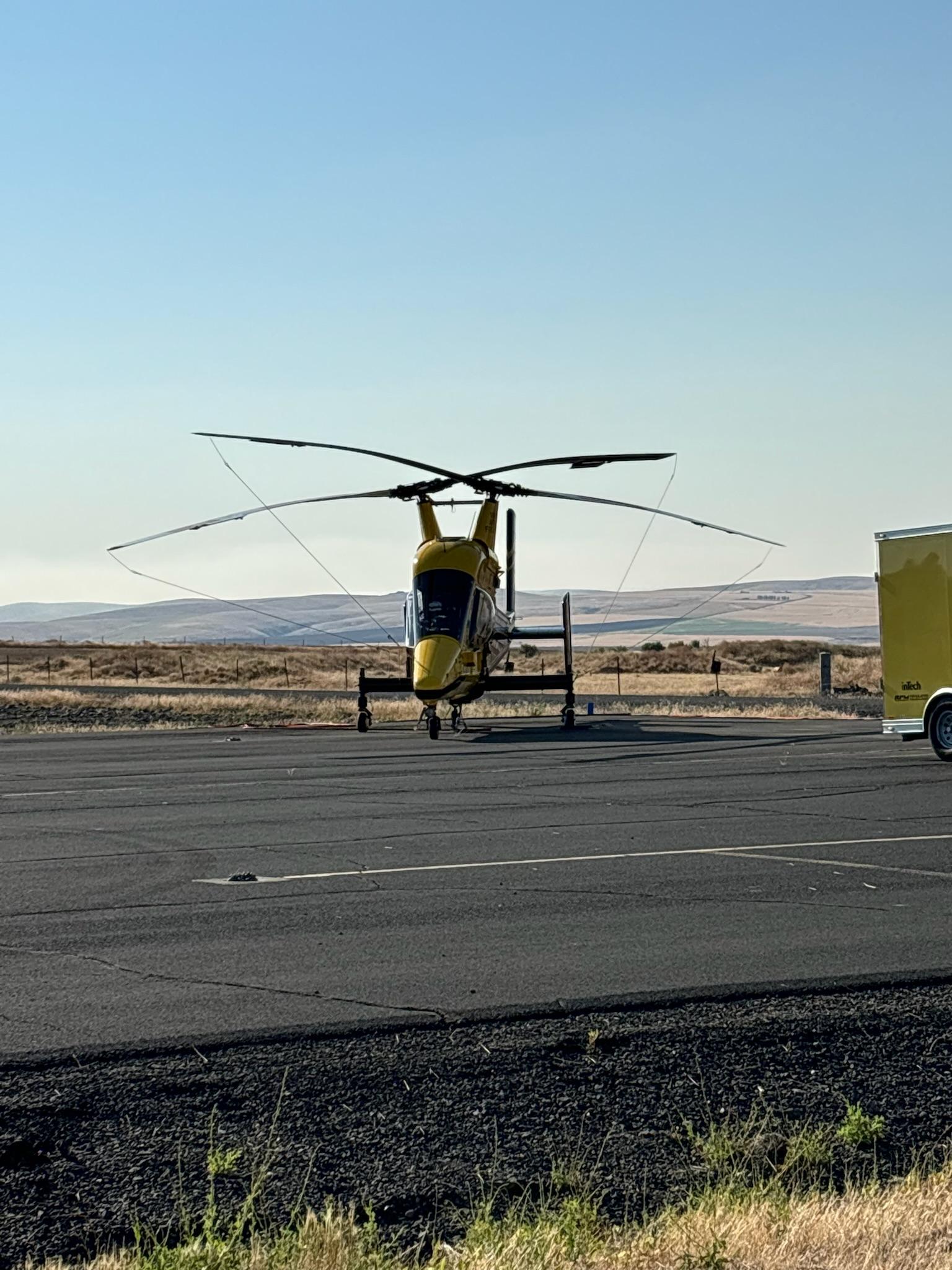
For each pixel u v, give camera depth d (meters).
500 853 13.11
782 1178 5.72
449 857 12.92
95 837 14.47
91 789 19.50
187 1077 6.69
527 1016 7.66
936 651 21.81
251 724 38.03
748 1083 6.80
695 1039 7.36
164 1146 5.93
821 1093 6.70
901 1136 6.20
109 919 10.19
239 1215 5.29
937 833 14.13
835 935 9.56
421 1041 7.23
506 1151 5.96
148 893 11.22
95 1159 5.79
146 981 8.37
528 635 31.61
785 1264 4.67
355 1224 5.26
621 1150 6.00
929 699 21.94
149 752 26.84
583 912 10.34
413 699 47.56
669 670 87.94
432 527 30.88
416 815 15.95
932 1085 6.81
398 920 10.12
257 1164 5.77
